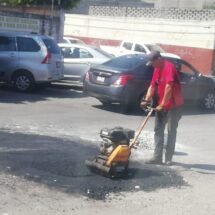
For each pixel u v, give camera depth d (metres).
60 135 11.33
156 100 9.68
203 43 32.84
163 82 9.48
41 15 23.33
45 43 18.09
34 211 6.76
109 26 36.41
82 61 19.72
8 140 10.30
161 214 7.16
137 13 36.94
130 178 8.57
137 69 15.25
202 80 17.27
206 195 8.13
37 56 17.80
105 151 8.54
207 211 7.43
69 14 37.72
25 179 7.90
